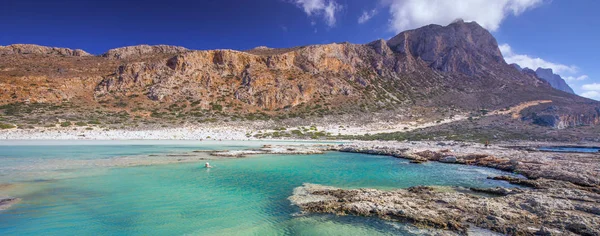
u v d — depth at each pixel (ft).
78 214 48.34
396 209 48.93
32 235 39.75
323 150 164.76
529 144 220.23
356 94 411.95
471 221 44.06
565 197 56.08
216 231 42.73
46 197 57.21
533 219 43.83
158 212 50.39
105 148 151.12
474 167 105.40
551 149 187.73
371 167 103.04
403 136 263.29
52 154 120.37
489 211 47.67
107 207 52.34
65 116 253.03
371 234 40.96
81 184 68.33
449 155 124.77
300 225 44.86
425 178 82.84
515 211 47.44
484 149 152.97
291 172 90.68
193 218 47.78
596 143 231.71
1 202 53.11
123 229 42.78
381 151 149.28
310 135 263.08
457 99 440.86
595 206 47.60
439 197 56.75
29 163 95.55
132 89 343.05
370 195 58.85
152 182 72.54
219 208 52.95
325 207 51.49
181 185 70.08
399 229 42.45
